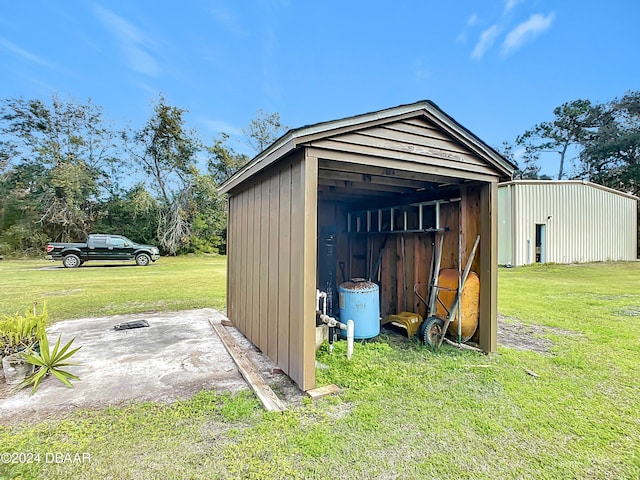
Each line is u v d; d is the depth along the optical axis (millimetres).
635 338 3977
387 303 5180
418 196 4602
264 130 25219
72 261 13234
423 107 3139
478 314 3785
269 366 3240
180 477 1692
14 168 19094
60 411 2338
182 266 14250
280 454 1864
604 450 1916
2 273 11070
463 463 1802
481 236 3717
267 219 3543
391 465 1781
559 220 12828
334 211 5773
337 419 2227
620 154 21500
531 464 1798
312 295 2689
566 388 2678
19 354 2779
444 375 2934
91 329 4535
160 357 3461
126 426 2146
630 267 11906
